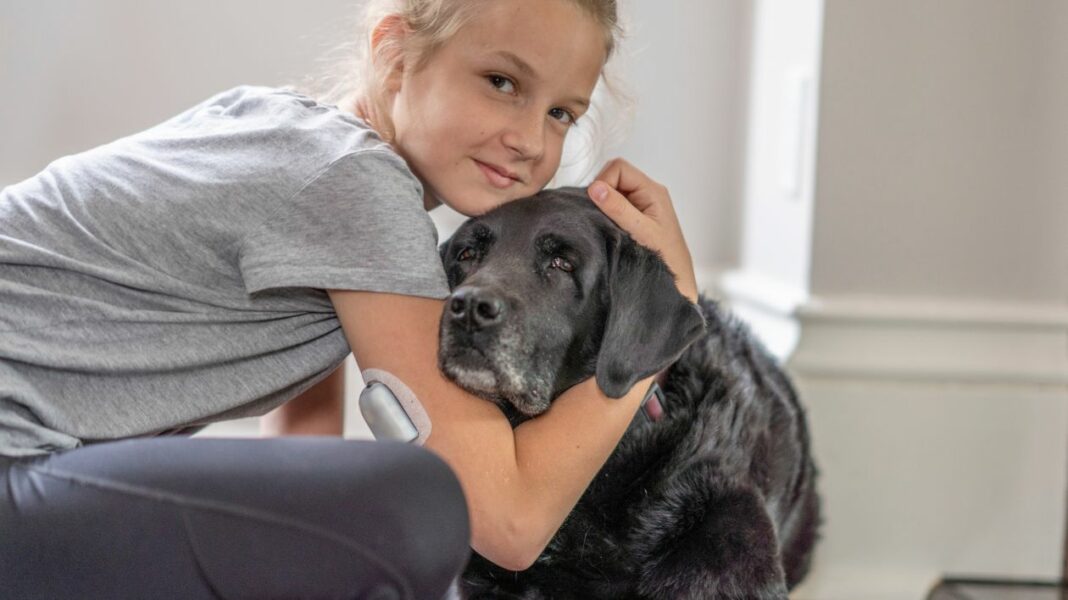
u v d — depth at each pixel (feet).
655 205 5.64
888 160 8.38
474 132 5.16
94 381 4.66
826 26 8.20
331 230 4.67
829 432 8.34
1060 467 8.43
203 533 3.98
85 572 4.05
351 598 4.00
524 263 5.08
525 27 5.03
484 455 4.70
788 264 8.99
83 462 4.22
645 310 5.11
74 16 9.02
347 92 6.31
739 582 5.26
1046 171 8.41
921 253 8.46
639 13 10.27
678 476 5.41
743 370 6.13
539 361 4.96
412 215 4.78
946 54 8.30
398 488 4.03
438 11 5.15
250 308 4.85
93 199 4.85
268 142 4.93
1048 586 8.41
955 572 8.46
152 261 4.76
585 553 5.38
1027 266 8.48
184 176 4.85
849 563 8.39
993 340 8.41
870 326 8.40
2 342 4.49
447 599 5.18
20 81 9.00
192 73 9.29
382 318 4.69
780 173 9.18
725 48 10.39
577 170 8.60
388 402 4.69
